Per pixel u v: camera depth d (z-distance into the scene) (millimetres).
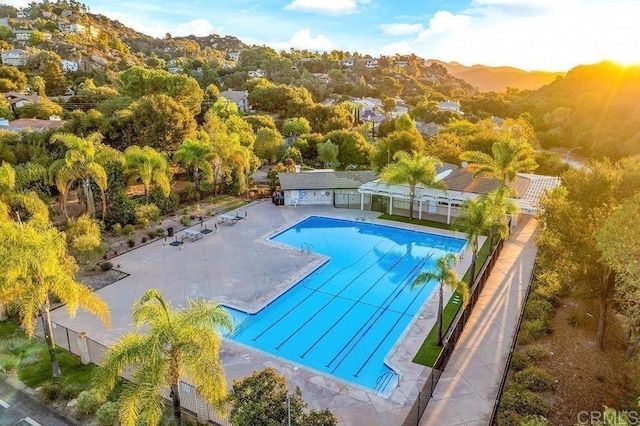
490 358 18344
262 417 11523
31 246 15320
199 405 14555
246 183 45875
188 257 30000
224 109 72375
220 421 14344
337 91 133125
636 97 82188
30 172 33312
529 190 39750
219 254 30594
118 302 23516
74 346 19109
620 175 19297
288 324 22219
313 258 30047
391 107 114312
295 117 78375
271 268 28234
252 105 91812
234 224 37312
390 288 26312
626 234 14016
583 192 18953
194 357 11391
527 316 21359
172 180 44812
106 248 30953
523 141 43812
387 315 23203
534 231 34906
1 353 18500
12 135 42719
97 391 11508
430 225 36844
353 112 93125
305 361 19203
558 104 95500
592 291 17828
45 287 15398
